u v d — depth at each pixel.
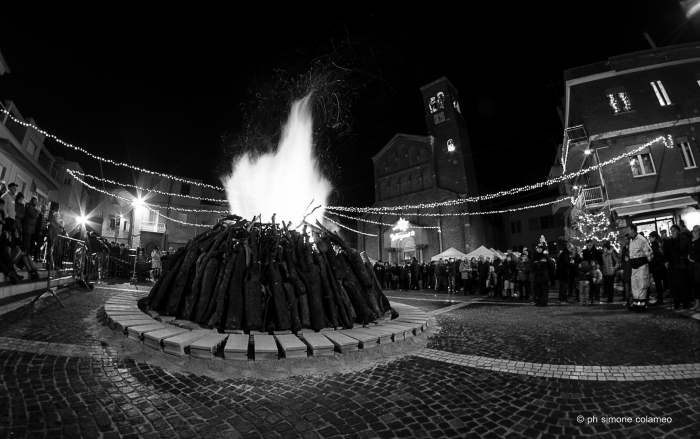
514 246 49.94
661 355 4.83
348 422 2.99
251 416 3.06
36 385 3.36
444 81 44.62
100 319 6.20
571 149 22.52
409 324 6.70
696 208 17.75
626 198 19.69
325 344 4.81
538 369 4.41
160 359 4.32
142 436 2.65
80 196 34.34
